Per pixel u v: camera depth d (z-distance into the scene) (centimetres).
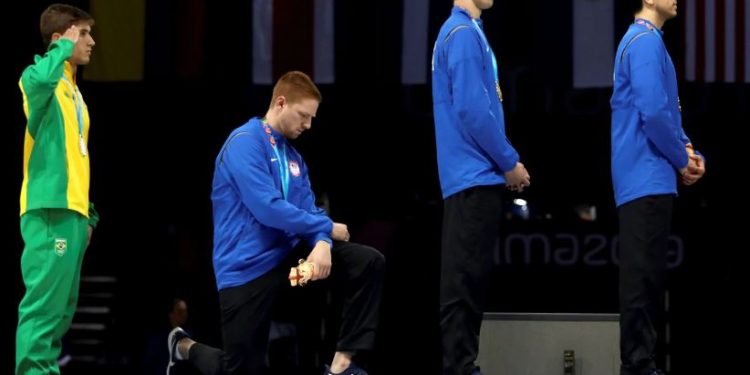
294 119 1745
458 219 1683
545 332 1780
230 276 1730
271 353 3198
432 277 3388
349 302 1720
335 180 3556
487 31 3306
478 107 1631
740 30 3031
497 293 3372
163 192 3594
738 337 3341
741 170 3416
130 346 3416
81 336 3412
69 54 1758
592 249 3359
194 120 3562
